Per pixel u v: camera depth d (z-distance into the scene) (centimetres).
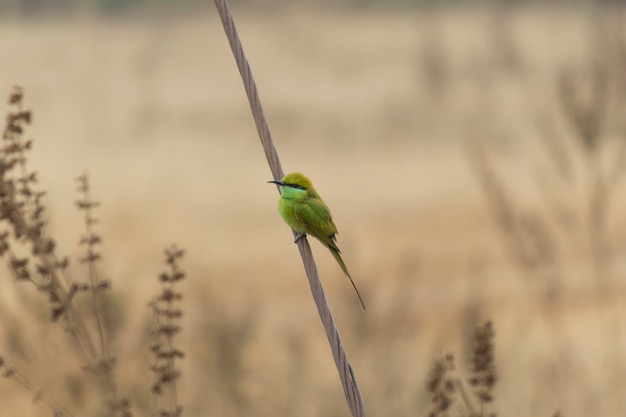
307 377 1356
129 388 866
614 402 1299
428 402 1173
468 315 1278
